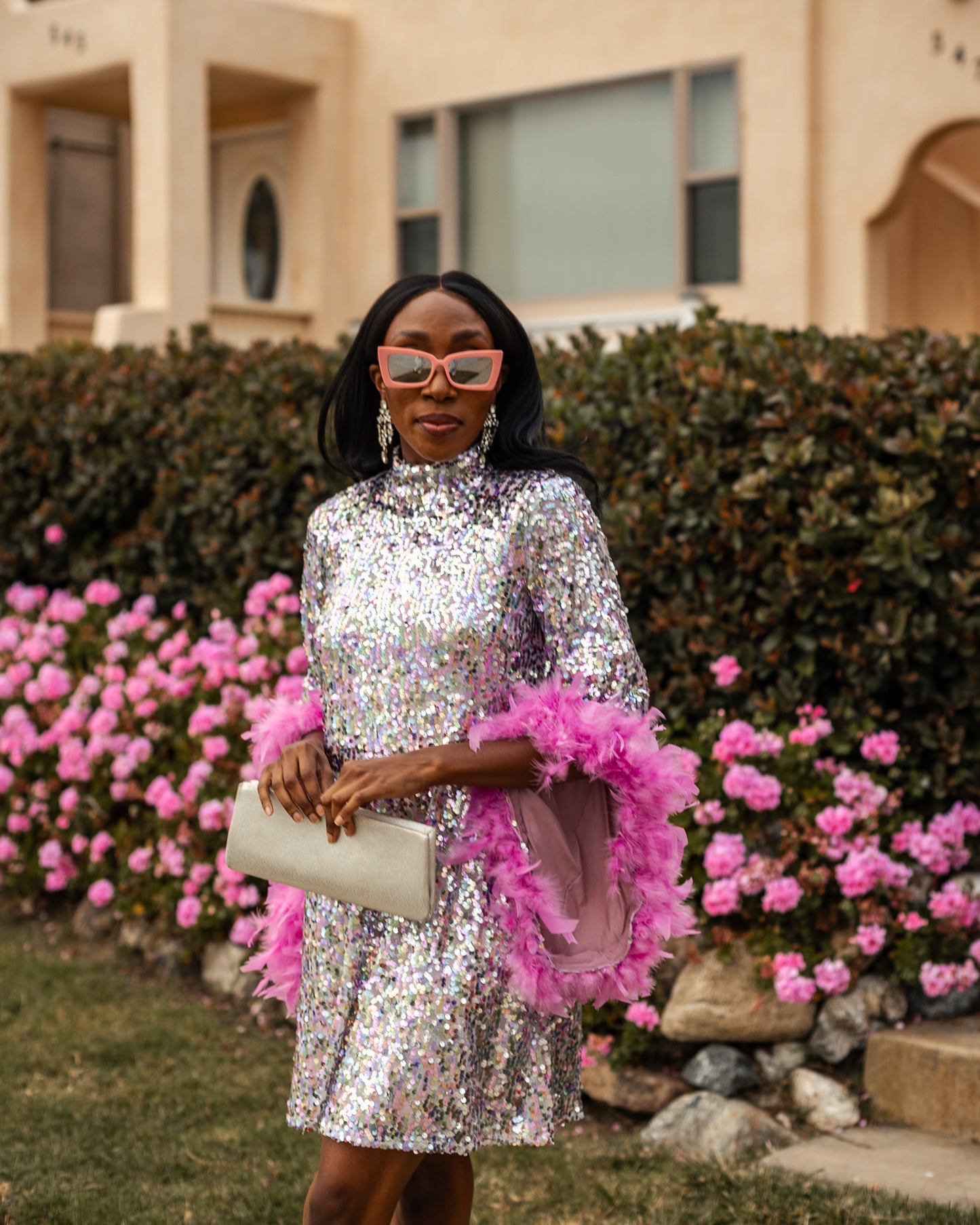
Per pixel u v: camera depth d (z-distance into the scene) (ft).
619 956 8.05
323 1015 8.00
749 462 14.99
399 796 7.53
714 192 35.01
